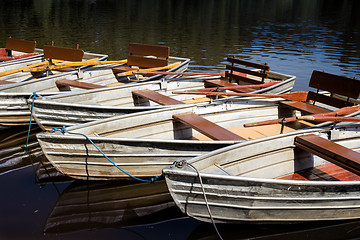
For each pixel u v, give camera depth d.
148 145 4.99
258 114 6.82
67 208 4.87
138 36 17.84
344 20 26.98
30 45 9.72
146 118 5.68
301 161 5.29
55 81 7.61
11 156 6.23
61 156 4.98
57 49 8.77
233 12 30.55
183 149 5.12
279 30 21.45
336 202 4.34
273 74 8.82
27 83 7.11
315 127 5.43
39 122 6.07
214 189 3.98
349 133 5.60
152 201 5.13
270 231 4.52
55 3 31.73
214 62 13.34
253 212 4.24
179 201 4.09
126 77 9.19
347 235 4.46
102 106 6.01
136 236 4.38
